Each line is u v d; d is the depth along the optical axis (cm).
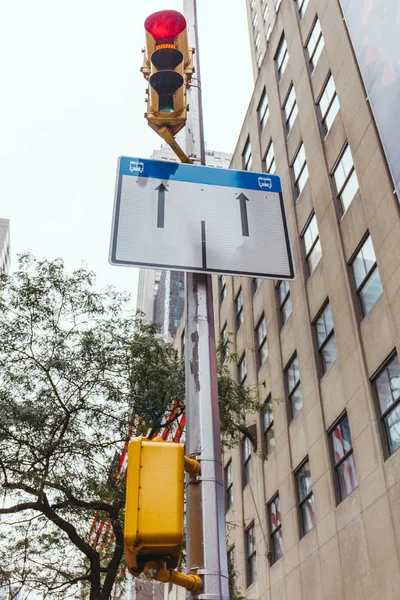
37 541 1230
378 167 1720
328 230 1995
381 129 1688
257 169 2934
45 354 1315
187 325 419
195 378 390
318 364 1939
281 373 2230
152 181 460
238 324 2973
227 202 469
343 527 1584
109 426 1268
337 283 1870
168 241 437
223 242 450
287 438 2077
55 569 1195
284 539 1969
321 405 1858
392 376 1512
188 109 531
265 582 2072
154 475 298
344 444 1695
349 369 1709
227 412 1535
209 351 403
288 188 2417
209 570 315
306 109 2389
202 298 424
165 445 308
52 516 1130
